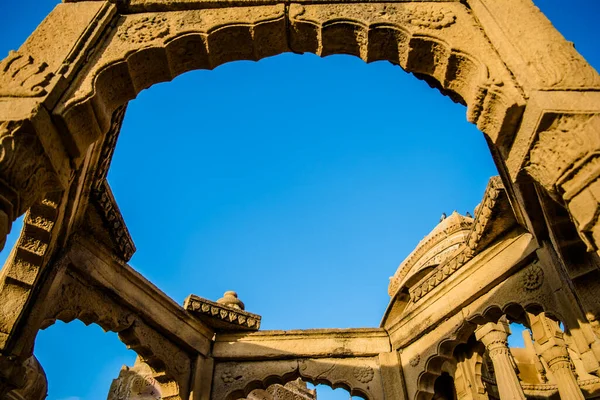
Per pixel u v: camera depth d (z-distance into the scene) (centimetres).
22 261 578
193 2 541
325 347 918
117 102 501
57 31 491
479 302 765
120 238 740
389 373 882
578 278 577
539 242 666
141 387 1090
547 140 379
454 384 965
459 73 480
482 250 773
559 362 890
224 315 915
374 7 530
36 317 595
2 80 431
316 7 539
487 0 493
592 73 393
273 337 930
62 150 435
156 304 820
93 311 709
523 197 590
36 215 561
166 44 499
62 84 440
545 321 930
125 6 539
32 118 390
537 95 388
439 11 511
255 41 536
